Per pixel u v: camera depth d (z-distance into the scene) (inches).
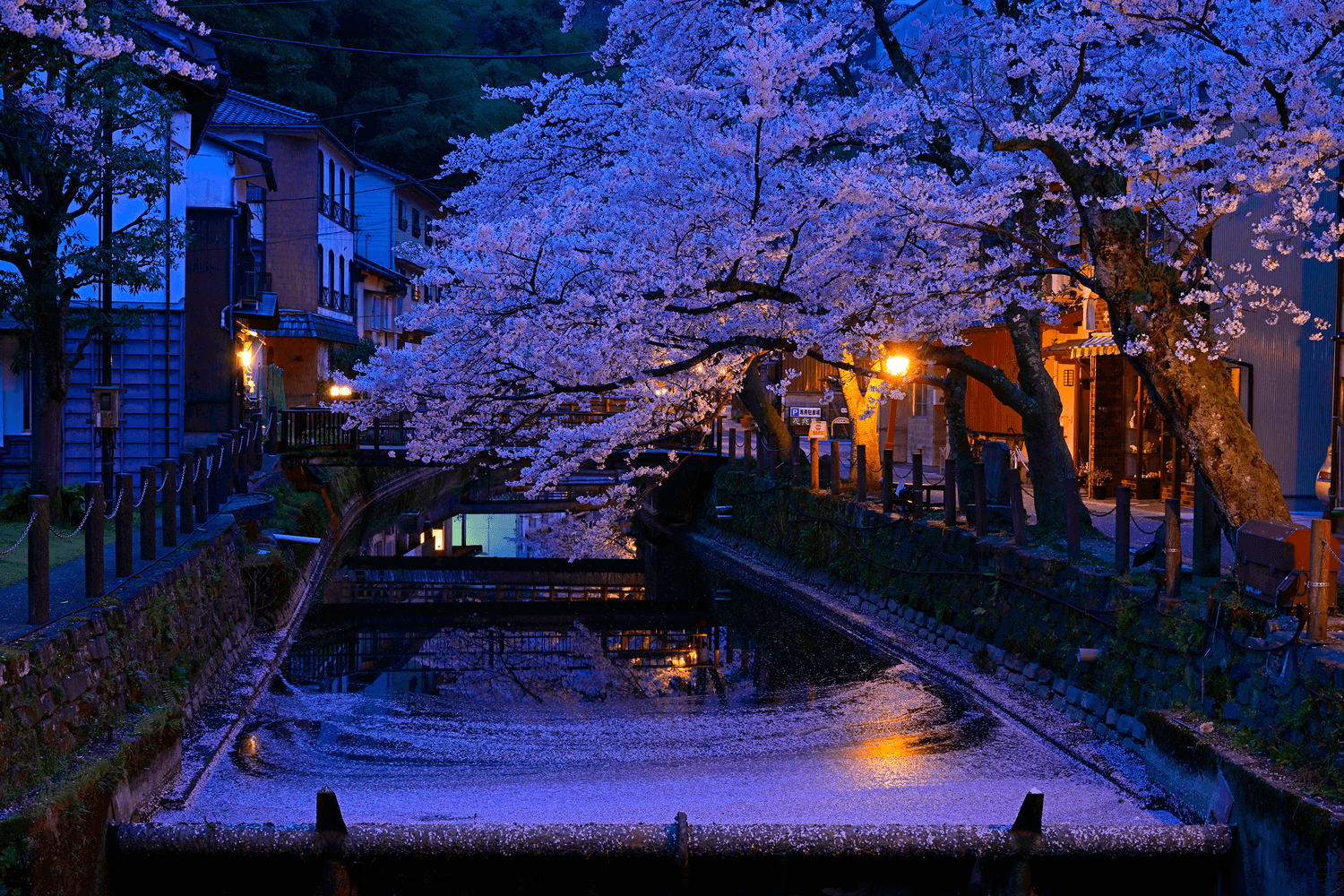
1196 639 377.4
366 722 471.5
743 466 1039.6
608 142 697.0
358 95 1915.6
